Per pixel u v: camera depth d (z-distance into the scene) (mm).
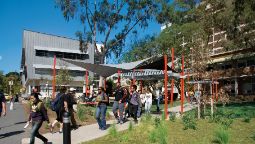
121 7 40906
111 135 11555
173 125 13492
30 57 73688
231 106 28375
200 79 17484
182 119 14266
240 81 49562
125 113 17078
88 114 18781
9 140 12023
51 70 74875
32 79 72875
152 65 21219
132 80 26969
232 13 29750
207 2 32219
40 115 10305
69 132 8023
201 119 15477
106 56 42375
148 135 10844
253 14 28438
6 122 17531
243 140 10727
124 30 41594
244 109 23297
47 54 75500
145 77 25766
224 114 16859
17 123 17047
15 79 87062
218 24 30875
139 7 39844
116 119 17422
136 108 15891
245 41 31281
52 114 18453
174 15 40281
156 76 25250
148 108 18797
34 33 75000
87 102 26531
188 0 40156
